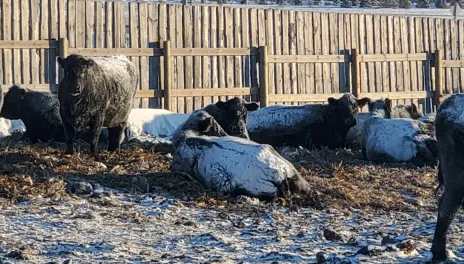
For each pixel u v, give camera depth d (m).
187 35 22.16
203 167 11.96
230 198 11.49
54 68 20.58
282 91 23.09
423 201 12.33
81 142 16.52
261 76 22.53
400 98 24.69
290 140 17.89
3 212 10.20
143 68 21.45
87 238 8.95
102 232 9.33
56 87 20.56
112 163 13.60
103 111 14.18
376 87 24.48
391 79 24.75
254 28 23.02
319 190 12.20
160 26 21.83
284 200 11.44
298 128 17.84
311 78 23.56
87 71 13.69
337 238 9.26
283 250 8.55
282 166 11.53
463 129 7.62
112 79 14.39
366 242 9.00
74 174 12.37
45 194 11.16
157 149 15.52
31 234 9.08
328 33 24.19
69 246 8.46
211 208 11.01
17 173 12.20
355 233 9.74
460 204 7.79
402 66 24.94
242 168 11.52
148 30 21.72
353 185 13.02
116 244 8.59
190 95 21.80
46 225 9.59
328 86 23.83
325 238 9.30
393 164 15.19
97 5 21.23
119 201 11.02
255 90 22.61
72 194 11.27
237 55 22.45
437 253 7.90
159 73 21.61
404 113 19.52
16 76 20.16
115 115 14.72
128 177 12.33
